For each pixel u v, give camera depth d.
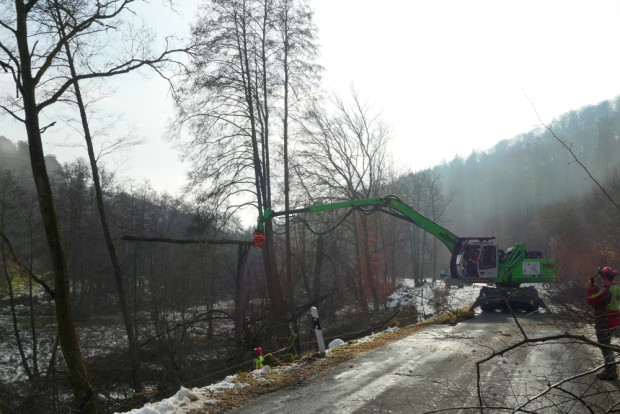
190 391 6.42
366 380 7.08
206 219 19.25
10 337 23.98
